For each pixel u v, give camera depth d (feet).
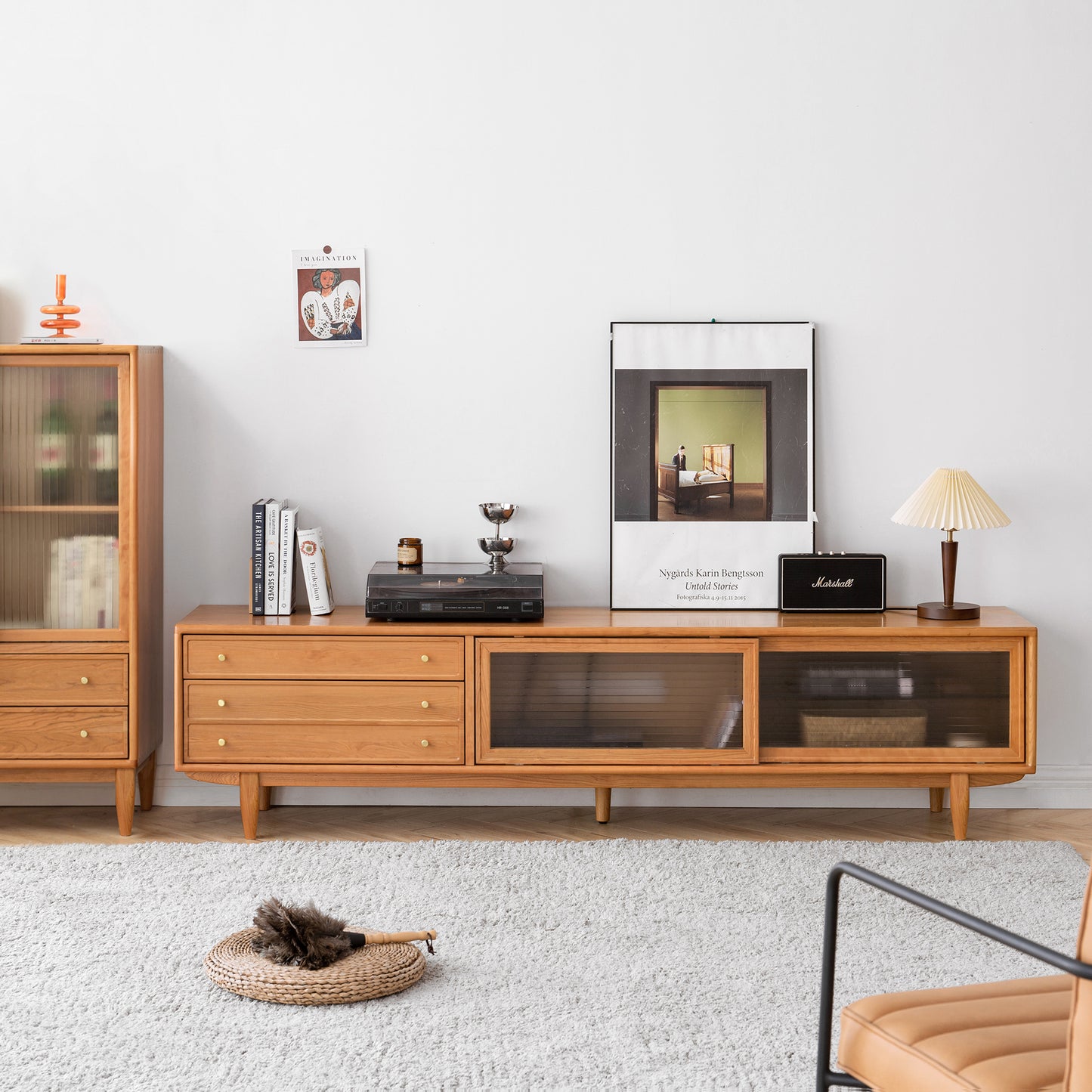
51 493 11.89
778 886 10.35
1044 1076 4.65
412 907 9.84
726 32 12.92
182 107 12.96
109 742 11.94
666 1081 6.98
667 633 11.64
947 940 9.13
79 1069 7.11
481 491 13.20
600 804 12.48
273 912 8.48
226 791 13.25
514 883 10.41
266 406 13.15
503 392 13.12
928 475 13.15
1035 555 13.16
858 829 12.41
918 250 13.02
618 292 13.07
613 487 13.01
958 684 11.75
